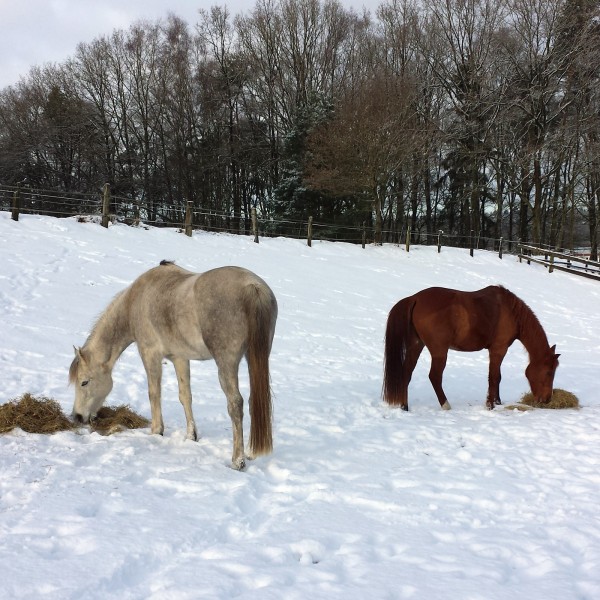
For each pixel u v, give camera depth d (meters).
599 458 4.93
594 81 30.12
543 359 6.91
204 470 4.33
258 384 4.29
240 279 4.50
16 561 2.73
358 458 4.87
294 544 3.11
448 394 8.00
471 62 32.31
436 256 23.88
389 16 34.97
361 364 9.65
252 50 37.62
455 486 4.20
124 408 5.88
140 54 38.00
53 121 35.34
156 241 16.38
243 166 38.22
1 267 11.48
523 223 34.53
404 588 2.63
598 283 22.08
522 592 2.61
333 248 21.94
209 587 2.58
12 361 7.45
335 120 27.17
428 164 32.50
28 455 4.43
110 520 3.29
